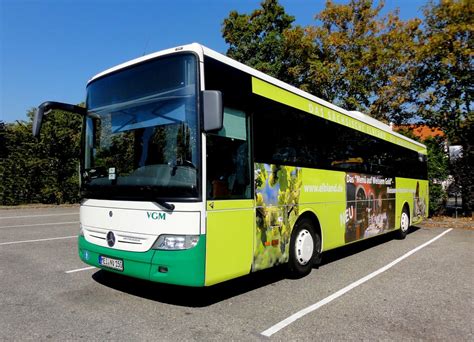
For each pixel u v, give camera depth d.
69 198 22.58
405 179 12.05
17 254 8.00
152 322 4.36
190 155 4.41
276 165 5.86
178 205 4.36
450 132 18.20
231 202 4.84
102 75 5.52
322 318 4.67
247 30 24.98
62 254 8.02
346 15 20.91
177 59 4.71
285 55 23.14
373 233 9.48
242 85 5.27
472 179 17.95
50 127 21.53
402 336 4.18
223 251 4.68
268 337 4.05
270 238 5.63
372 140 9.73
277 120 5.99
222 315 4.67
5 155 23.09
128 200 4.79
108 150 5.19
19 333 3.98
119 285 5.80
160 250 4.43
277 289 5.89
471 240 11.69
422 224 16.30
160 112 4.73
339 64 20.83
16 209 20.00
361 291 5.87
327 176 7.40
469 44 17.09
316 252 7.05
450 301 5.47
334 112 7.92
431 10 18.22
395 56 19.53
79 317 4.47
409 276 6.90
